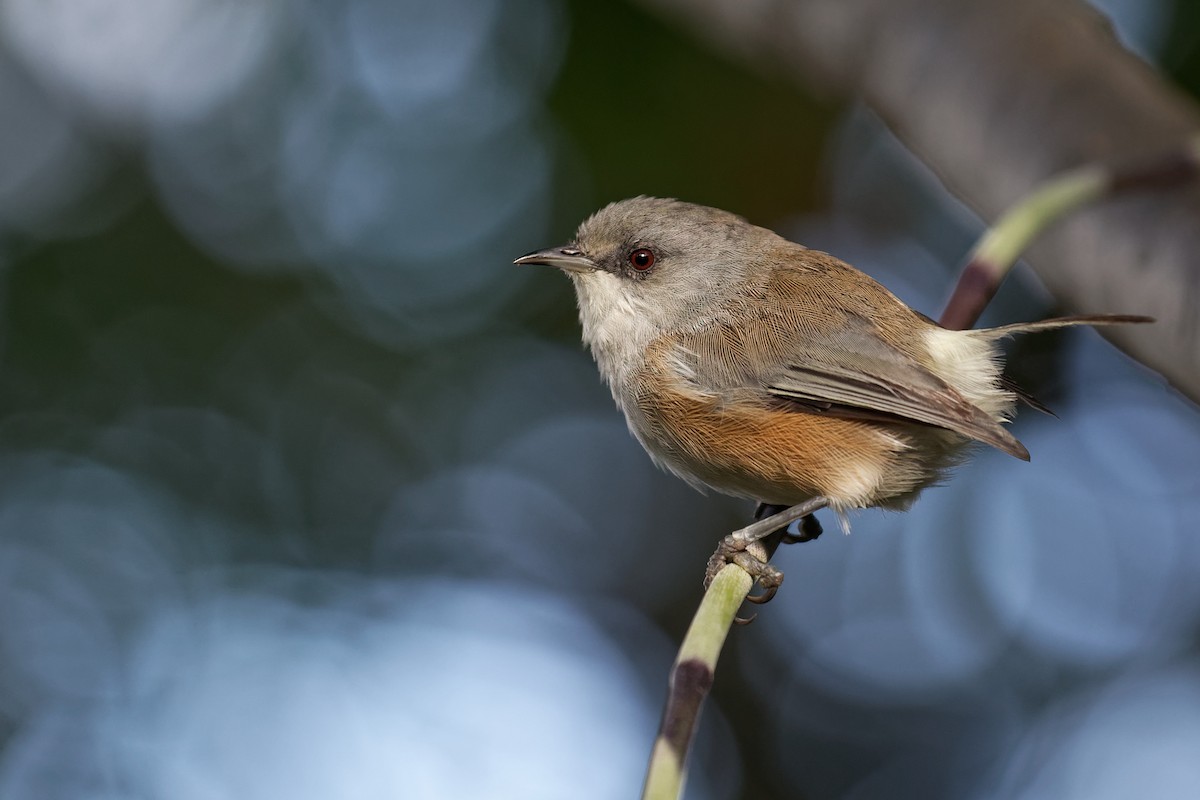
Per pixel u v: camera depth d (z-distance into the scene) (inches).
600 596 547.5
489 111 478.3
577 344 522.6
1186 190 254.1
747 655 547.2
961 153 291.0
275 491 519.8
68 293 509.7
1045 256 276.2
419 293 514.9
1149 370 266.1
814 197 485.7
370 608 516.7
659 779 161.2
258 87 529.3
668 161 463.5
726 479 308.0
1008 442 256.5
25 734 481.7
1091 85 278.1
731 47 381.7
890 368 281.3
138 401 511.2
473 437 531.2
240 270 517.3
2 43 535.2
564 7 454.9
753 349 297.7
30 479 502.9
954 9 301.6
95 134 534.6
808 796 522.3
